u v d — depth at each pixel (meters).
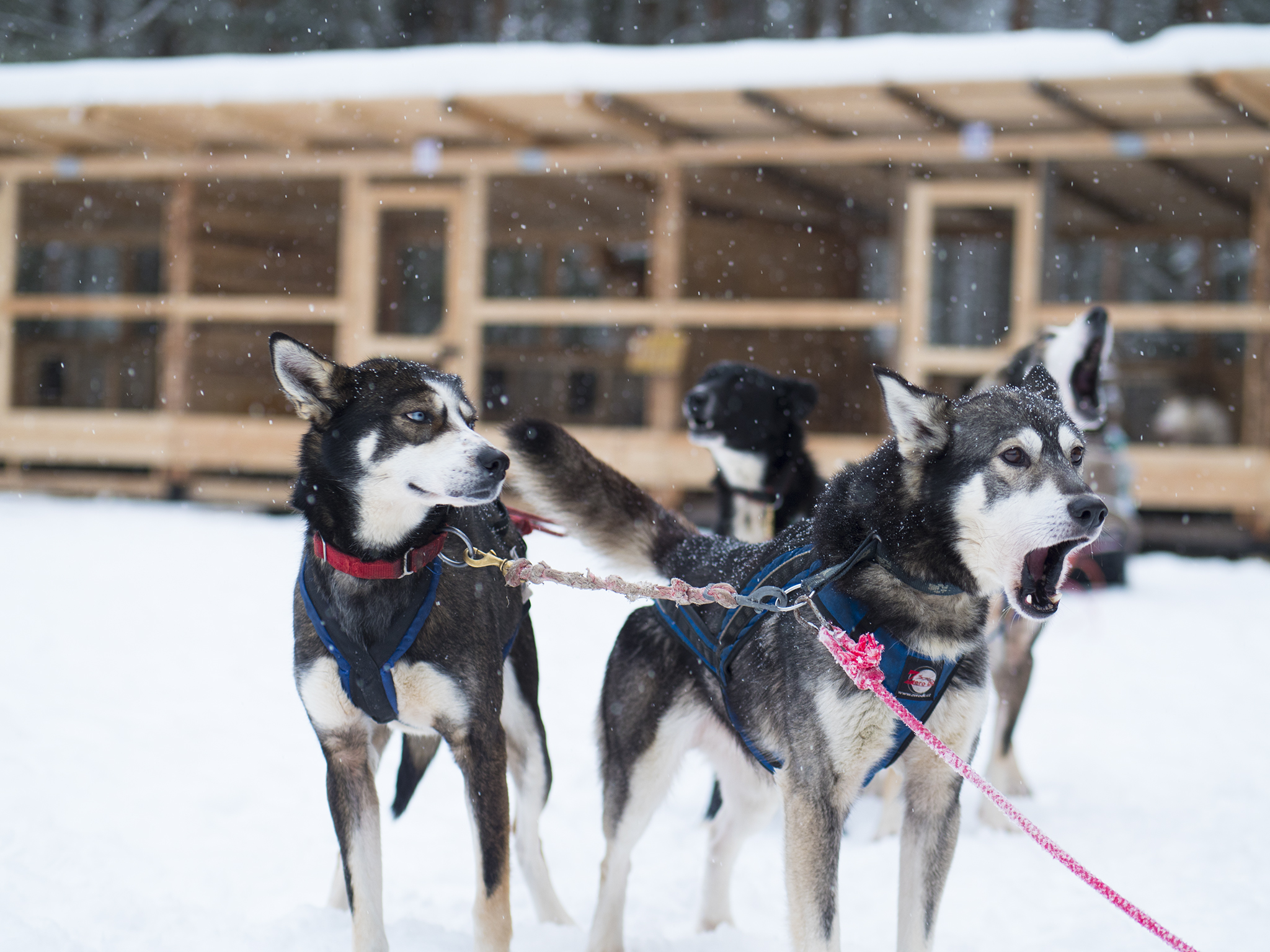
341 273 15.34
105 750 4.59
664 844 4.07
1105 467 9.10
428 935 3.02
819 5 20.20
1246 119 10.12
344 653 2.79
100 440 12.80
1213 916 3.36
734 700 2.96
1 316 13.04
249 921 3.11
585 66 10.15
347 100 10.43
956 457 2.63
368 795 2.87
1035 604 2.54
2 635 6.41
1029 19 17.75
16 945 2.82
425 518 2.84
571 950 3.09
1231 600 8.93
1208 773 4.90
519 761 3.40
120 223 15.73
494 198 13.24
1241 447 11.62
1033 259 10.80
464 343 11.84
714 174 11.91
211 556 9.22
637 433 11.30
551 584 8.27
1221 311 10.43
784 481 5.18
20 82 11.44
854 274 14.74
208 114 11.16
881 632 2.66
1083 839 4.09
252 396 14.00
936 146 10.76
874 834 4.18
